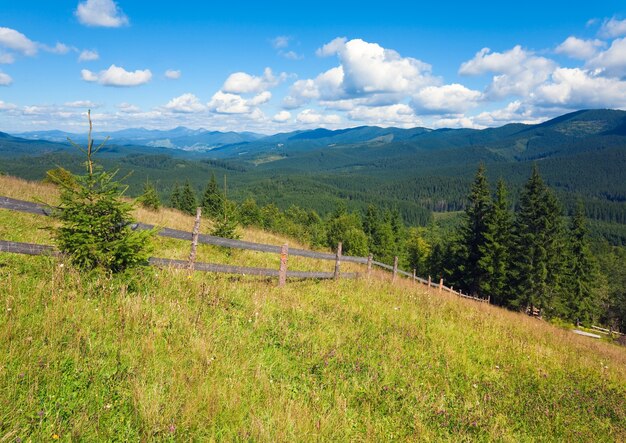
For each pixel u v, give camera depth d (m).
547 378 8.74
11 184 16.78
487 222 41.94
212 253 12.71
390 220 97.31
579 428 6.57
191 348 5.49
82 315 5.40
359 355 7.13
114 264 6.66
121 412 4.09
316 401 5.29
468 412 6.17
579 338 16.97
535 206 42.28
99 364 4.63
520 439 5.86
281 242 20.66
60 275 6.02
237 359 5.67
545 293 41.53
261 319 7.33
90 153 6.52
